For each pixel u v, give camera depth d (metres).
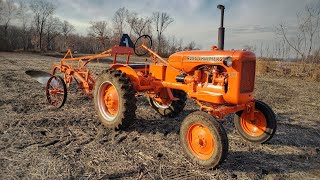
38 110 6.34
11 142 4.46
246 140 5.05
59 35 62.47
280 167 4.11
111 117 5.39
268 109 4.79
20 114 5.92
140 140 4.87
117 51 5.77
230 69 4.21
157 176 3.67
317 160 4.43
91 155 4.17
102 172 3.69
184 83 4.90
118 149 4.45
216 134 3.72
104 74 5.39
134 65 5.79
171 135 5.18
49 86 6.93
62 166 3.77
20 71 12.61
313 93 10.99
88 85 6.39
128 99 5.05
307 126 6.21
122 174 3.67
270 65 18.55
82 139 4.78
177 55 4.95
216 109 4.29
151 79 5.51
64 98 6.43
